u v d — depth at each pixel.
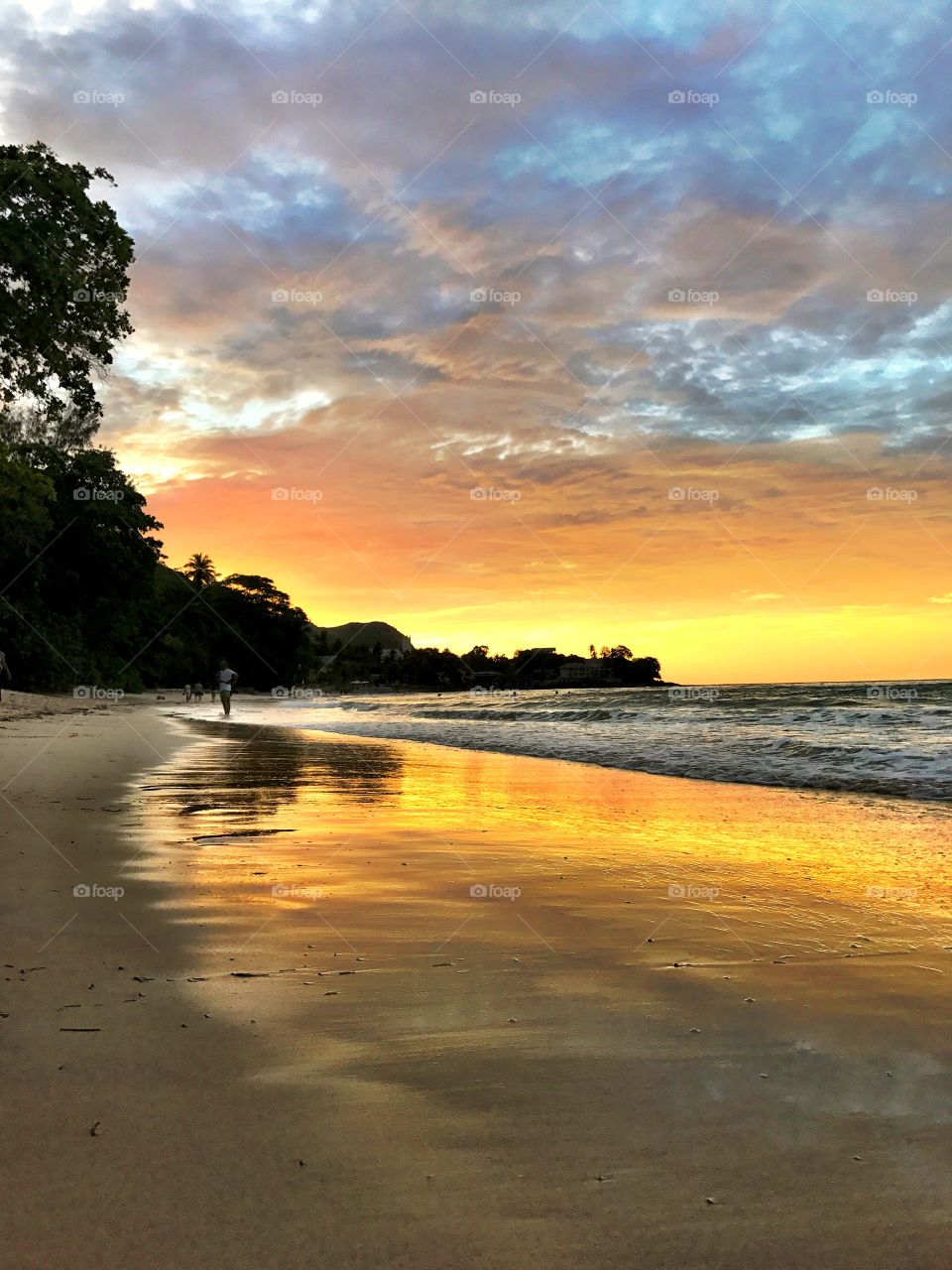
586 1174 2.06
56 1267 1.69
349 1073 2.58
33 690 43.97
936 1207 1.94
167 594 90.88
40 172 9.13
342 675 120.25
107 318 10.25
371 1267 1.71
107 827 6.95
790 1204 1.95
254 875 5.39
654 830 7.34
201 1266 1.70
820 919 4.50
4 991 3.21
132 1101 2.36
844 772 11.38
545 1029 2.96
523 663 98.88
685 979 3.52
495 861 5.98
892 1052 2.79
